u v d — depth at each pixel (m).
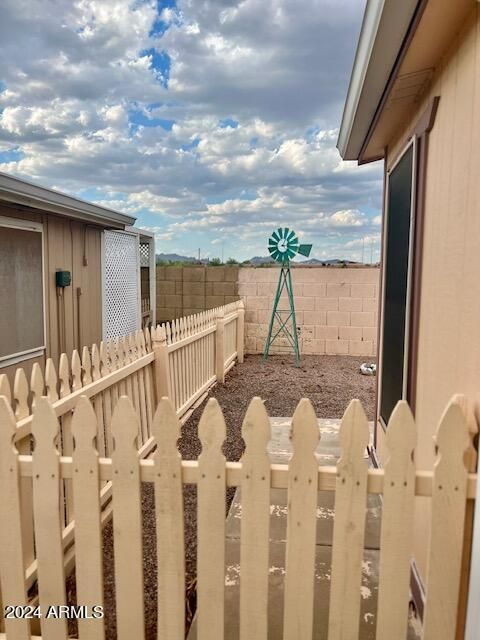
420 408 2.22
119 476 1.49
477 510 1.24
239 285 9.45
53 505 1.54
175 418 1.44
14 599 1.60
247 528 1.44
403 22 1.72
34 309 5.03
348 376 7.30
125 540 1.50
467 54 1.61
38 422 1.52
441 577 1.35
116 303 7.16
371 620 1.86
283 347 9.37
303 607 1.44
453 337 1.69
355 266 9.02
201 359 5.82
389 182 3.41
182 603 1.51
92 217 5.73
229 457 3.81
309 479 1.39
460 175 1.66
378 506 2.80
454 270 1.70
